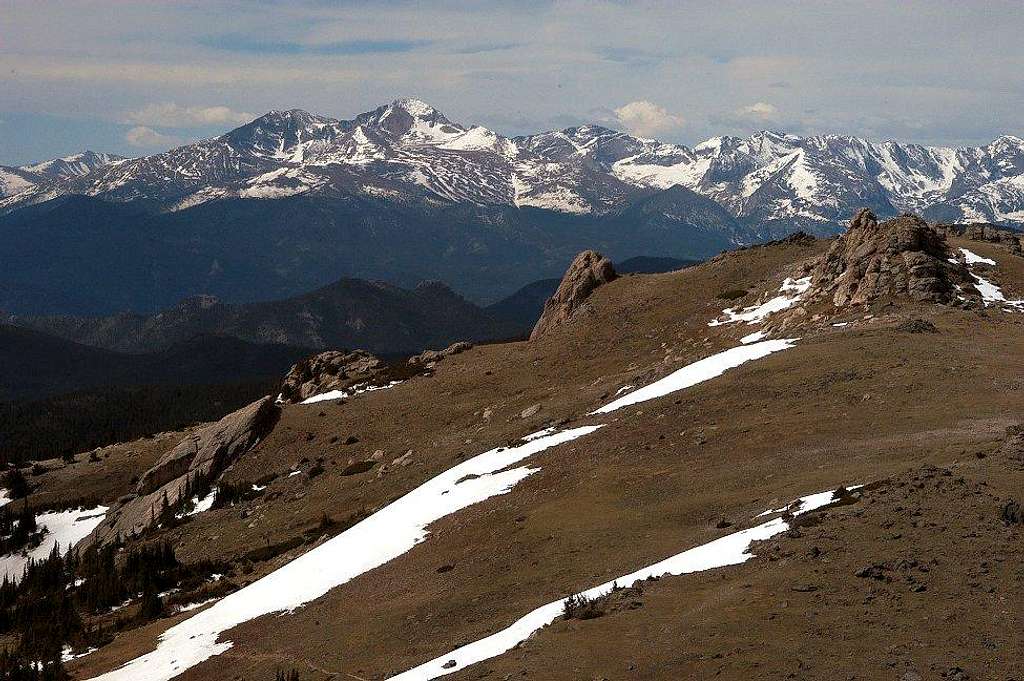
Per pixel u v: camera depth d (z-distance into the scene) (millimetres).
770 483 49031
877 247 99125
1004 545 31844
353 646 49281
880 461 46344
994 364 63250
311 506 109125
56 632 85250
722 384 71375
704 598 33219
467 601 48625
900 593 30203
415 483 94438
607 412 81000
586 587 42594
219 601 77438
